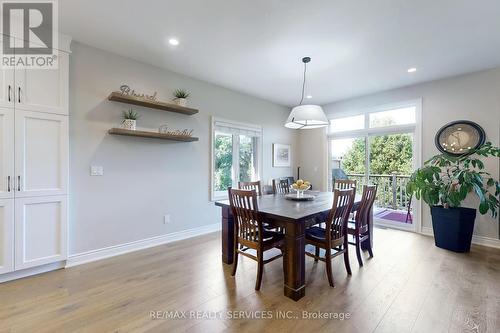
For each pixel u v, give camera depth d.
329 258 2.28
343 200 2.33
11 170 2.27
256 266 2.71
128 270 2.59
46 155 2.45
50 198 2.48
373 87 4.20
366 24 2.37
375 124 4.61
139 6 2.13
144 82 3.29
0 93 2.23
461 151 3.54
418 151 4.01
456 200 3.11
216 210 4.16
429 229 3.89
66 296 2.07
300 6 2.12
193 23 2.39
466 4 2.06
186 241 3.59
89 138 2.84
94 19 2.33
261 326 1.71
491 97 3.38
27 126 2.35
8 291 2.14
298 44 2.77
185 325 1.71
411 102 4.09
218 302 2.00
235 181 4.52
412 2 2.04
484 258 2.92
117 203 3.07
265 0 2.04
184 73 3.65
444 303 1.98
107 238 2.99
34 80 2.39
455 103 3.66
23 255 2.34
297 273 2.04
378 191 4.68
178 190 3.67
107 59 2.97
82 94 2.79
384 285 2.28
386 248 3.28
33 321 1.74
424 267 2.67
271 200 2.96
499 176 3.33
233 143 4.50
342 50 2.90
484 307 1.92
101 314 1.83
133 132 2.98
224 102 4.27
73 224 2.74
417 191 3.50
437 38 2.61
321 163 5.40
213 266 2.71
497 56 3.02
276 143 5.27
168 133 3.39
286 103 5.29
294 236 2.04
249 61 3.22
